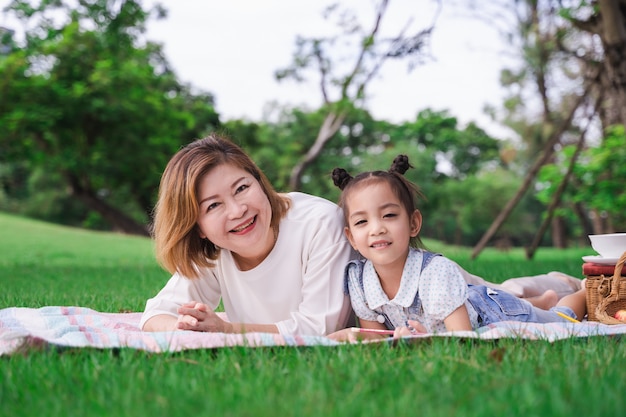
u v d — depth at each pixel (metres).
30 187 41.50
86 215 42.66
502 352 2.25
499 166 48.19
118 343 2.49
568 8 9.98
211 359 2.35
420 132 47.69
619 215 17.42
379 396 1.77
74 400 1.85
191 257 3.16
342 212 3.24
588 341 2.48
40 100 22.38
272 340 2.47
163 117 25.30
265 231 3.01
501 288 4.01
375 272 3.05
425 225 47.47
